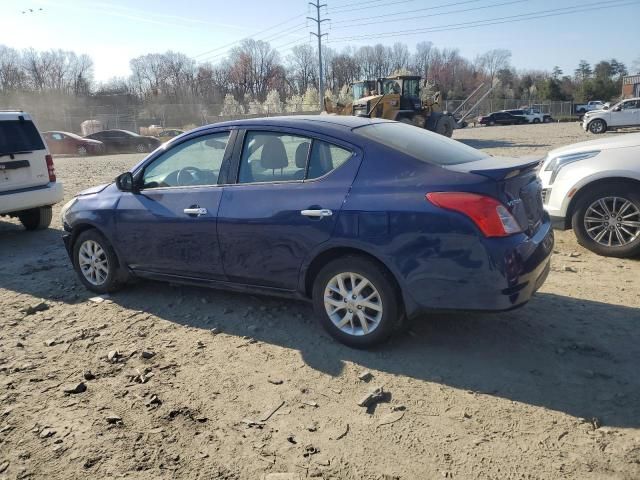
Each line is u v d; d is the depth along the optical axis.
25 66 82.94
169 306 4.92
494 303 3.41
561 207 6.15
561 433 2.90
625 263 5.71
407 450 2.83
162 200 4.66
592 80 88.62
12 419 3.21
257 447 2.90
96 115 50.22
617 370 3.51
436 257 3.46
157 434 3.03
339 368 3.68
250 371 3.69
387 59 101.38
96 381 3.63
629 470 2.61
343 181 3.81
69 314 4.85
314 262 3.96
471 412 3.13
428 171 3.59
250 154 4.28
